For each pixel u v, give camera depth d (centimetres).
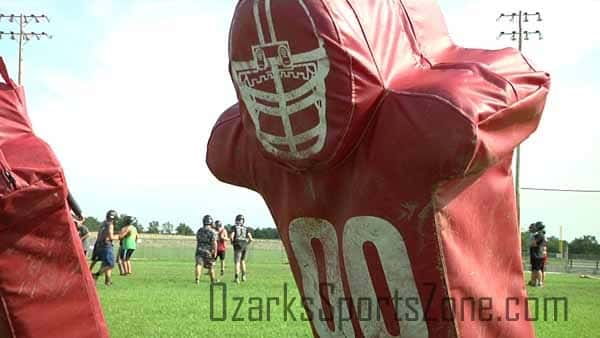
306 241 395
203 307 1149
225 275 2080
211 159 441
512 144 350
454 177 323
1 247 460
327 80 332
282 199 401
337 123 336
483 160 327
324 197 371
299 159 354
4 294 463
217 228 2041
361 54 333
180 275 2086
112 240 1691
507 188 374
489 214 365
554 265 4522
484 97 329
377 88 338
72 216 501
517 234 383
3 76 482
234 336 856
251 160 414
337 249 377
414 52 369
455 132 315
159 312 1081
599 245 6675
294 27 335
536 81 362
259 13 345
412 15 380
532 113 356
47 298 477
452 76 335
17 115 477
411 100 330
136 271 2323
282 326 932
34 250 470
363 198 352
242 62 360
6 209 450
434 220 336
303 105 342
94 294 499
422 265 343
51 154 468
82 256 489
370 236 356
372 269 361
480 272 360
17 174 452
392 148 336
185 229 6438
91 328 493
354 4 341
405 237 344
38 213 463
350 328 381
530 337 390
